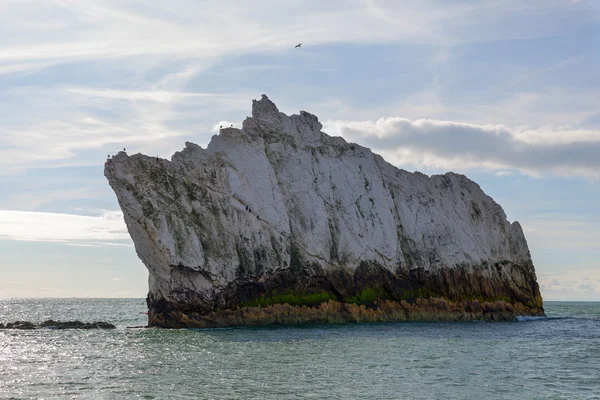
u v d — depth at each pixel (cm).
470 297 9694
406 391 4097
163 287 7794
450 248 9788
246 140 8706
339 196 9206
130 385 4159
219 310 7825
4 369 4747
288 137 9150
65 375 4506
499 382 4462
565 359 5562
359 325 8194
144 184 7700
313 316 8344
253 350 5662
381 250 9225
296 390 4044
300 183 8900
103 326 8381
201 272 7769
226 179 8300
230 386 4131
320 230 8756
